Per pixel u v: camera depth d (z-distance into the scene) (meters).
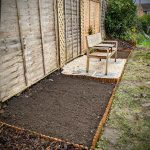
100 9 12.23
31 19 5.04
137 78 6.35
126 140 3.29
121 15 14.74
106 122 3.80
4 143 3.07
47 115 3.98
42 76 5.81
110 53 6.90
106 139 3.31
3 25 4.06
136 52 10.92
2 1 3.97
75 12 8.05
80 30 8.74
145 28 23.52
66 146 3.00
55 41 6.51
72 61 8.05
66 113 4.07
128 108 4.36
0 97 4.15
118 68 7.10
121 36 14.86
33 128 3.54
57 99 4.69
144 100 4.74
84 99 4.71
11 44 4.35
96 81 5.95
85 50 9.71
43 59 5.76
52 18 6.17
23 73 4.88
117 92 5.14
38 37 5.44
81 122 3.76
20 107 4.26
